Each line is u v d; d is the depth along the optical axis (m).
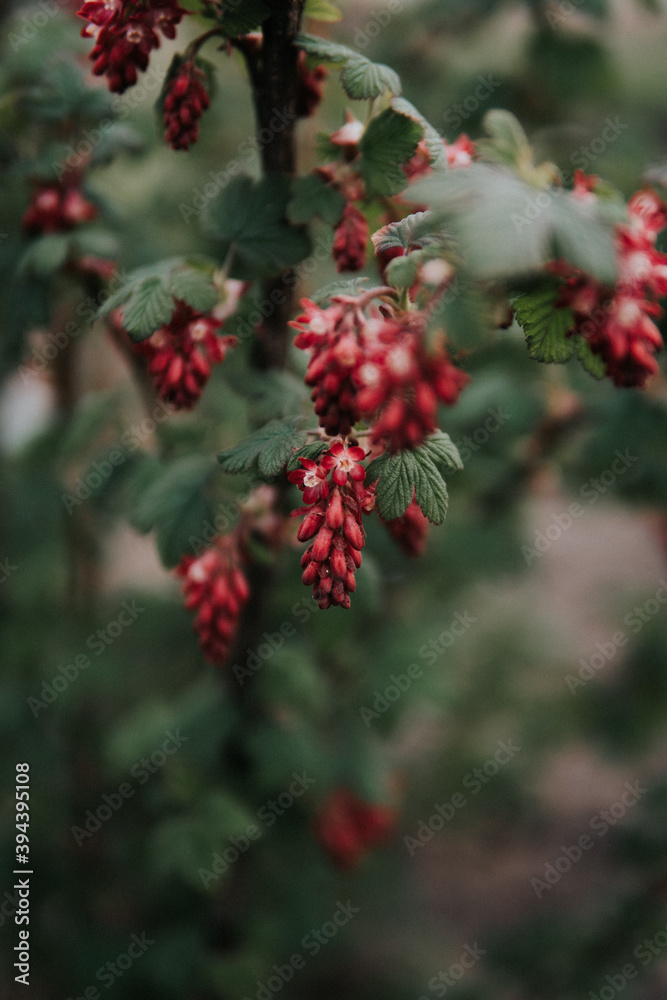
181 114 1.55
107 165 2.21
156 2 1.49
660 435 2.78
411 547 1.69
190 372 1.61
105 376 3.90
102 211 2.22
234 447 1.45
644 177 1.70
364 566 2.14
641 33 3.57
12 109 2.20
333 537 1.23
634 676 3.97
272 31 1.54
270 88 1.62
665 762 5.05
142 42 1.50
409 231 1.33
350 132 1.59
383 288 1.23
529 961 3.42
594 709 3.97
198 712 2.51
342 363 1.17
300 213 1.62
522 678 4.06
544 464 3.24
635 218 1.30
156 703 3.13
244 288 1.72
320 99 1.73
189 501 2.04
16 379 3.18
